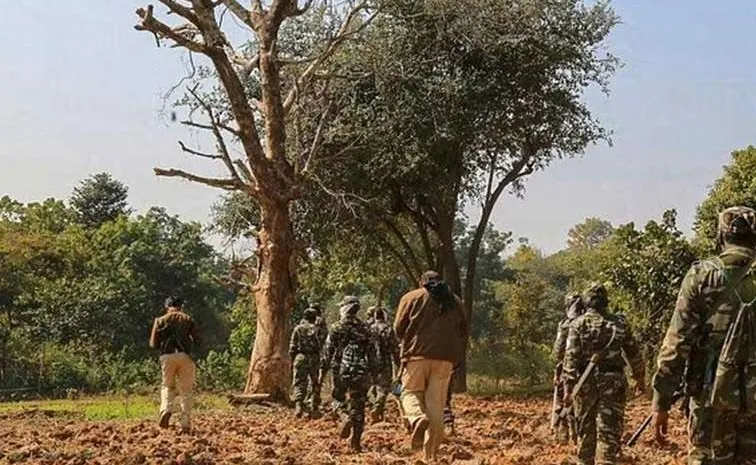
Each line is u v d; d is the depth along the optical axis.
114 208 84.25
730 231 5.71
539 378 41.31
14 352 41.53
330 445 13.16
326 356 12.80
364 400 12.66
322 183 27.59
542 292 51.81
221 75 20.50
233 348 45.16
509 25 29.69
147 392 31.91
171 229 67.56
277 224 21.34
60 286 51.59
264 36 21.52
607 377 9.35
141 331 56.94
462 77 29.81
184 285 64.38
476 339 58.16
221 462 11.66
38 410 20.44
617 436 9.33
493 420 18.61
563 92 30.66
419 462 10.87
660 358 5.68
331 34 28.12
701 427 5.60
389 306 54.94
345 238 32.69
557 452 12.64
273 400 20.73
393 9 29.75
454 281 32.03
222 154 20.78
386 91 29.12
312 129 28.19
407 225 37.00
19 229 61.94
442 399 10.82
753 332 5.48
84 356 45.25
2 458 11.86
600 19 30.81
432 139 28.72
